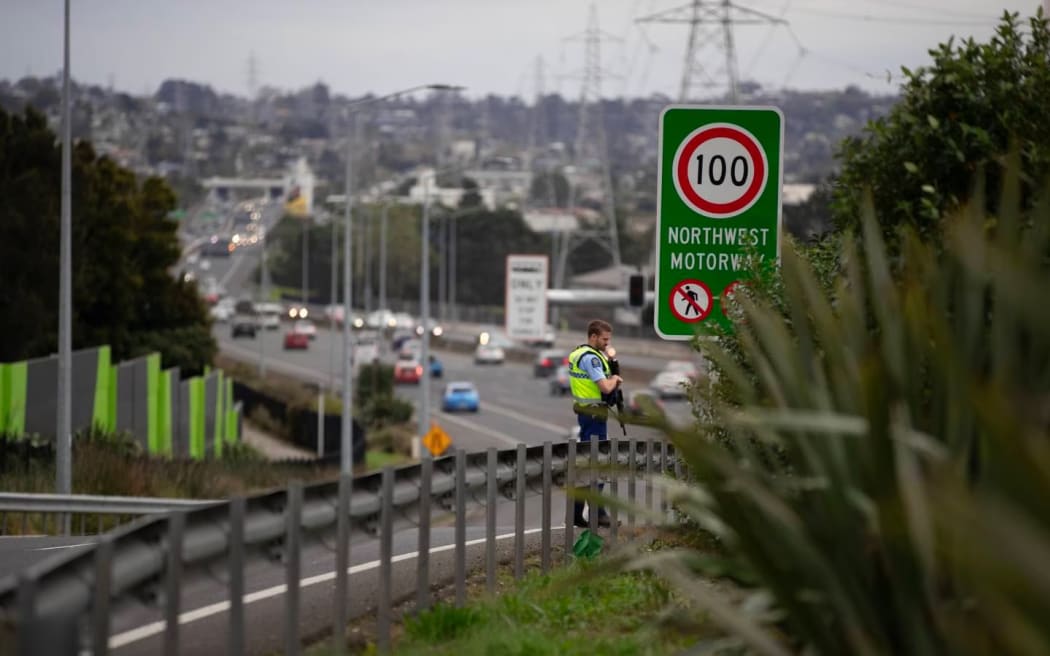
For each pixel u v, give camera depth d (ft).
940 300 62.34
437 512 97.55
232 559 72.18
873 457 54.65
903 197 98.63
